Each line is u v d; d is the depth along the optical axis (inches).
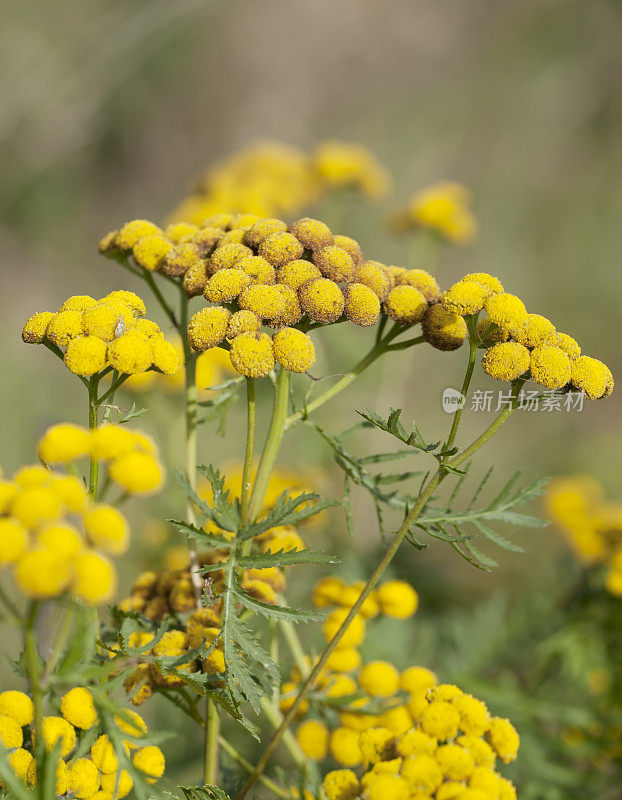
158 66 428.5
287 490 71.0
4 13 352.8
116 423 69.7
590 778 126.0
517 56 475.8
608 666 136.9
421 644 141.6
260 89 465.1
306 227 77.4
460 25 495.8
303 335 69.8
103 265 380.2
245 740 130.3
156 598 81.3
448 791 63.0
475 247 405.1
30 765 61.9
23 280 359.9
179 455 148.6
